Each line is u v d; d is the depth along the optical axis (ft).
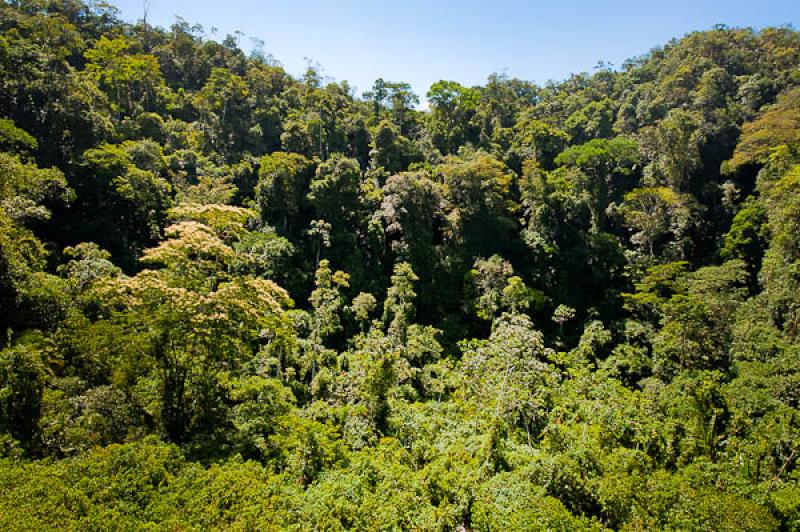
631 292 129.80
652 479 53.78
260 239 119.65
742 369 91.40
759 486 56.65
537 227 140.56
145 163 123.54
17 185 84.84
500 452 65.41
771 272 108.47
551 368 94.02
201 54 205.57
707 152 159.33
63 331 64.44
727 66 202.59
